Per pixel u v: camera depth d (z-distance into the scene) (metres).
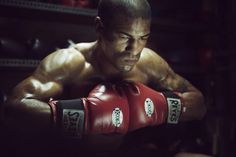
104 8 1.24
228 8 2.78
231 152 2.64
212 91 2.81
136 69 1.43
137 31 1.20
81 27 2.54
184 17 2.67
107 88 1.28
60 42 2.43
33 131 1.32
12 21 2.28
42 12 2.11
